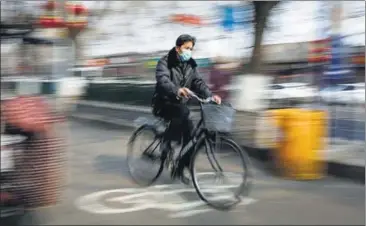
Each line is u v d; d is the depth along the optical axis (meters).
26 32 4.40
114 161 6.75
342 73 8.23
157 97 5.08
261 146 6.61
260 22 9.45
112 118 11.12
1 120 4.17
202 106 4.72
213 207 4.66
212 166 4.71
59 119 4.58
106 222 4.24
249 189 4.94
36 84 4.45
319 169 5.89
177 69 5.07
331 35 8.36
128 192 5.16
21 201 4.35
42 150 4.42
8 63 4.29
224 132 4.71
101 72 16.70
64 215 4.40
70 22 12.15
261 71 9.63
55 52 4.77
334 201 4.87
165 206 4.70
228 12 10.02
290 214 4.48
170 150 5.14
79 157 7.04
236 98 8.88
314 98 8.55
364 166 5.55
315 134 5.82
